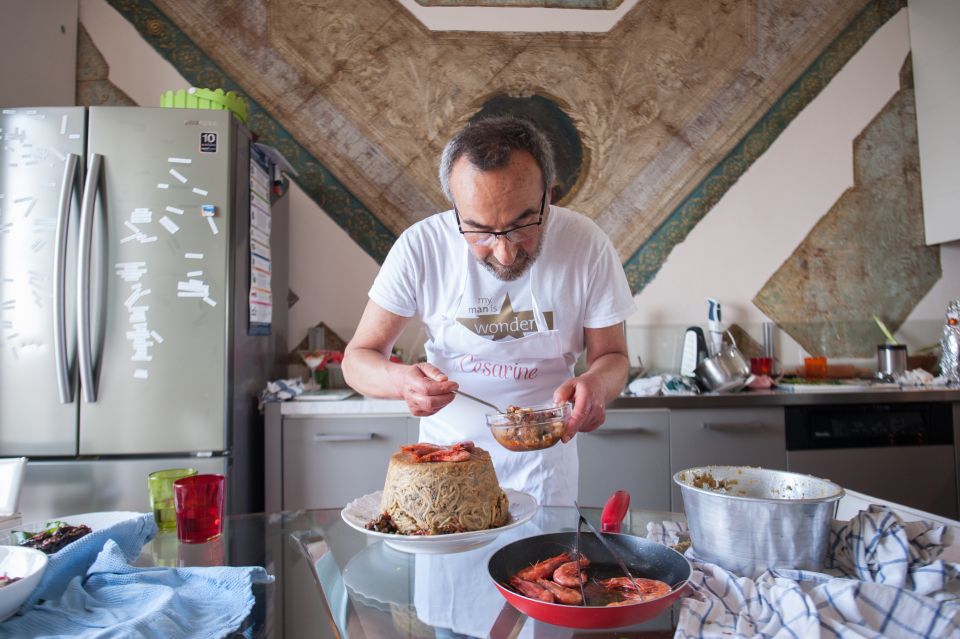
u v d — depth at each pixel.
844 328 3.14
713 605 0.70
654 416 2.54
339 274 3.01
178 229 2.26
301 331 2.99
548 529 1.05
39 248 2.22
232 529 1.11
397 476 1.04
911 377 2.87
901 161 3.18
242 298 2.38
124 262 2.23
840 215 3.15
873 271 3.16
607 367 1.43
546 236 1.46
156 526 1.08
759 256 3.12
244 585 0.81
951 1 2.98
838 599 0.66
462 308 1.52
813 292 3.13
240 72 2.98
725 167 3.12
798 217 3.14
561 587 0.76
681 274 3.10
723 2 3.14
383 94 3.04
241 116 2.55
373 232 3.02
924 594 0.73
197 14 2.97
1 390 2.21
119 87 2.93
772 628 0.64
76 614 0.73
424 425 1.66
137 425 2.22
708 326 3.09
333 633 0.69
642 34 3.11
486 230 1.14
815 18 3.17
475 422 1.58
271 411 2.45
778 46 3.15
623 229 3.09
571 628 0.68
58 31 2.80
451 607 0.76
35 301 2.21
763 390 2.84
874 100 3.18
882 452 2.59
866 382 2.91
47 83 2.73
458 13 3.06
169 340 2.24
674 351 3.08
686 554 0.88
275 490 2.44
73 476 2.20
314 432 2.46
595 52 3.10
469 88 3.06
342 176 3.02
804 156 3.14
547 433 1.14
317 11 3.02
